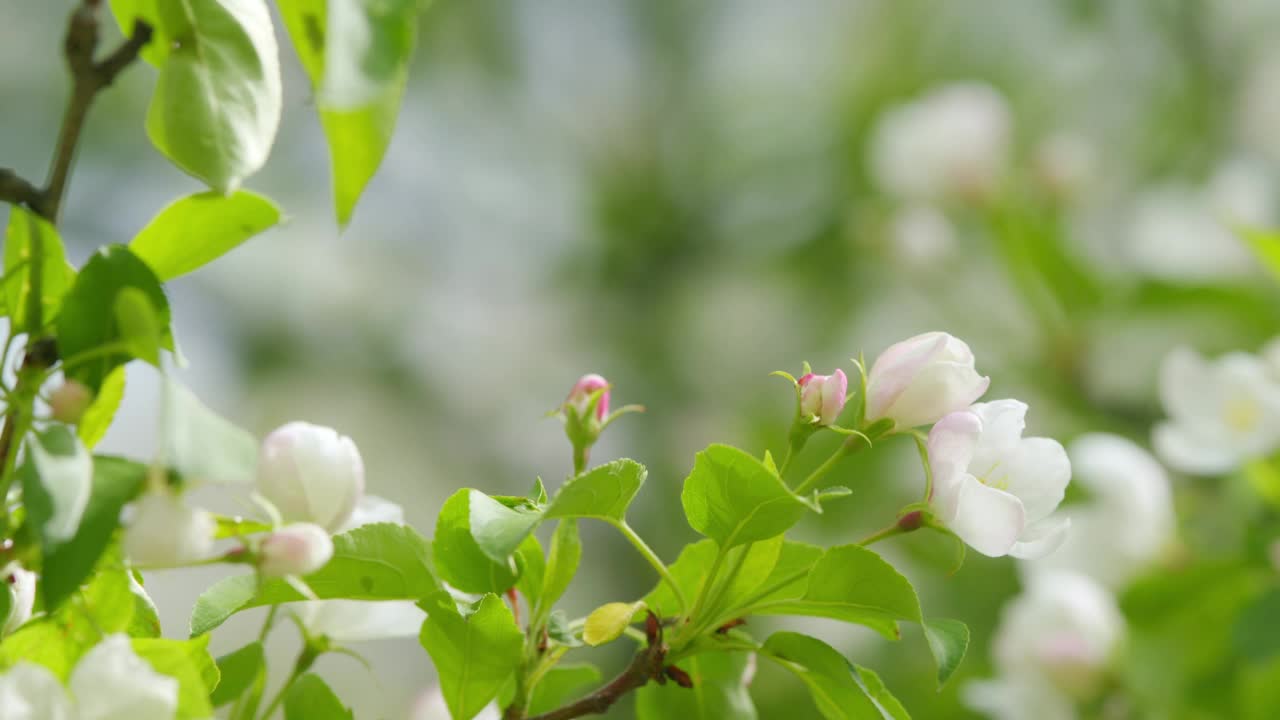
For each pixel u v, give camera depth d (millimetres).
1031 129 2191
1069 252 1659
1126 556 1249
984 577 1549
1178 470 1514
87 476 899
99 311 927
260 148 947
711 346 2186
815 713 1469
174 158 943
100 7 935
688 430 2094
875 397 968
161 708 900
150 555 898
